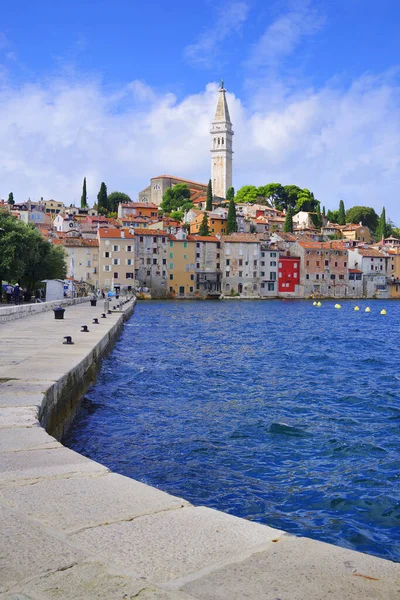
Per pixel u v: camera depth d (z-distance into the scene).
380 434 15.73
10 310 38.00
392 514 9.96
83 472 6.42
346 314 94.56
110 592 3.60
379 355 36.22
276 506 10.31
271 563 4.07
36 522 4.83
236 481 11.63
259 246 153.25
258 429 16.09
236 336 49.06
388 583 3.79
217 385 23.52
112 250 138.12
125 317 61.12
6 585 3.68
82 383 18.39
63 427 14.44
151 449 13.88
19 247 70.12
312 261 158.75
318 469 12.52
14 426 8.88
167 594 3.59
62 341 24.69
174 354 34.50
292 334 52.62
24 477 6.20
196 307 111.25
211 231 178.62
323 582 3.78
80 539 4.46
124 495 5.59
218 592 3.63
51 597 3.54
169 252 145.12
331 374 27.34
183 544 4.39
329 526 9.45
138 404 19.28
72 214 189.50
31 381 13.52
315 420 17.38
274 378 25.70
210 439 14.92
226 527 4.76
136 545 4.36
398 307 127.56
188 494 10.84
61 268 90.88
